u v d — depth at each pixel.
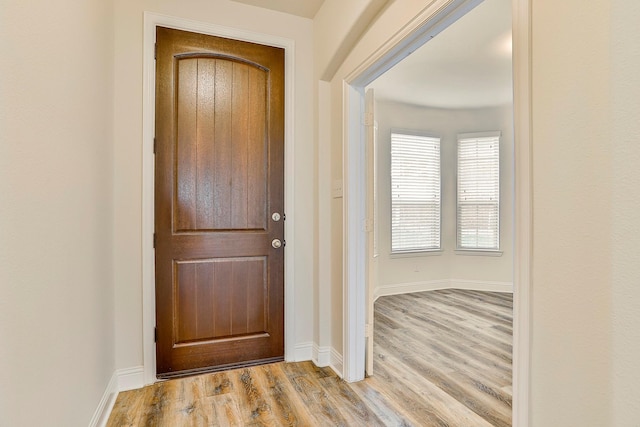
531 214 0.97
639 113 0.72
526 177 0.98
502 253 4.69
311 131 2.60
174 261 2.23
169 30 2.21
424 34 1.57
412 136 4.73
